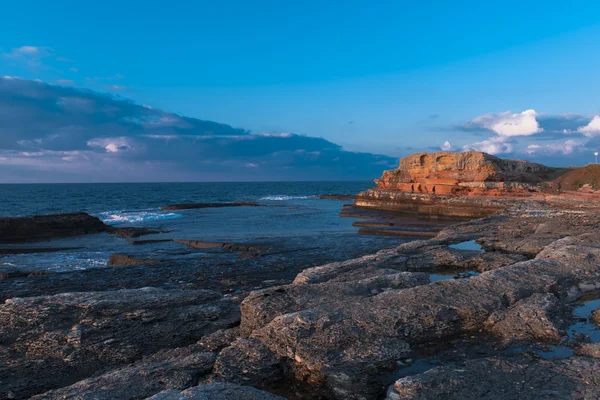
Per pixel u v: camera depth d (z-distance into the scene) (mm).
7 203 78125
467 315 7742
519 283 9359
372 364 6098
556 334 7191
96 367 7605
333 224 39594
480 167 47094
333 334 6617
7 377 7250
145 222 43469
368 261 14047
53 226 33812
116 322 8773
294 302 8305
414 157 53844
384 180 59500
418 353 6680
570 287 9859
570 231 20031
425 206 45219
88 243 30078
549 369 5668
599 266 11156
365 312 7383
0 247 27906
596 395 4914
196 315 9320
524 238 19094
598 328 7766
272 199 99188
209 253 23719
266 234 32219
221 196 114938
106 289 14656
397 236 29312
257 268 17703
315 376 6078
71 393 5582
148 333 8594
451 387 5211
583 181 45688
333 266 13258
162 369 6207
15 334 8484
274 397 4910
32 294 14195
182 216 50531
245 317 8258
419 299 8062
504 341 7082
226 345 7699
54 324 8711
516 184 44125
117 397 5426
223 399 4715
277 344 6617
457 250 16312
